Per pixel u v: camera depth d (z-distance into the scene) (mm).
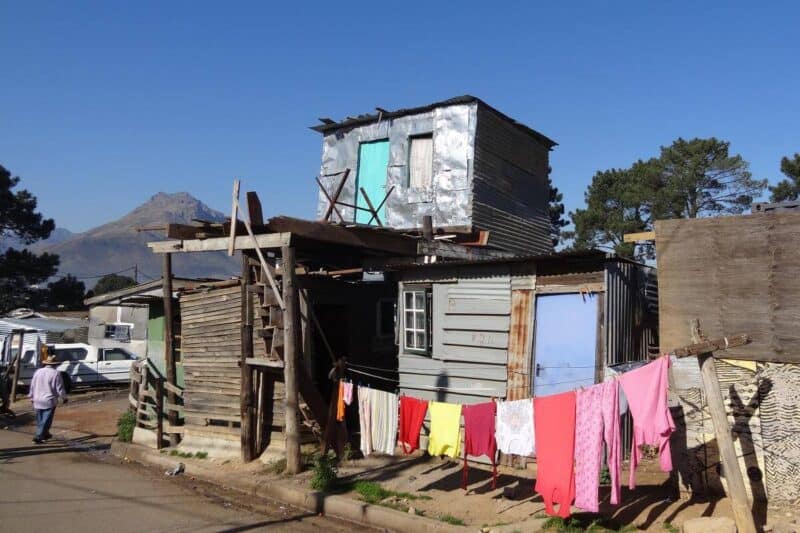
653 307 10617
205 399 12641
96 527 7961
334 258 13164
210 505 9211
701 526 6555
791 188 30078
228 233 11602
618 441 6793
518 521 7512
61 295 43062
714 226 7695
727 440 6484
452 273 11023
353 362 13367
